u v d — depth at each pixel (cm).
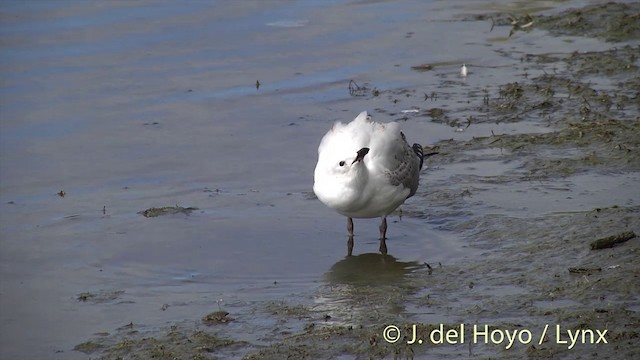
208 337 1038
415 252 1278
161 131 1770
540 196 1419
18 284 1216
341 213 1298
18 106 1892
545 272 1161
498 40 2234
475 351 984
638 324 1009
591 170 1505
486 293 1120
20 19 2389
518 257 1215
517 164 1551
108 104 1908
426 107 1838
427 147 1639
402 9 2511
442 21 2400
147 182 1555
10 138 1748
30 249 1321
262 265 1259
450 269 1203
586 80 1920
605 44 2148
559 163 1535
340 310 1102
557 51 2123
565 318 1035
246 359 984
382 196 1266
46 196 1510
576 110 1767
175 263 1270
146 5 2530
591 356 955
